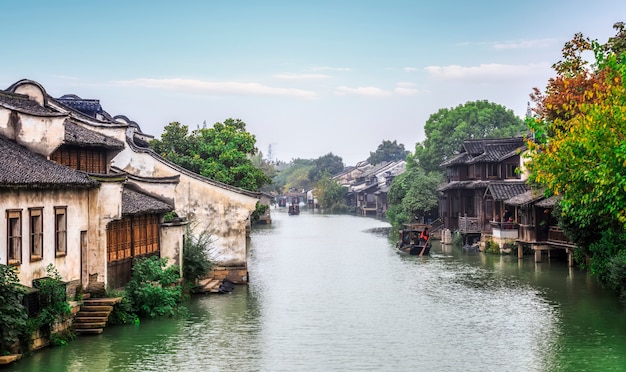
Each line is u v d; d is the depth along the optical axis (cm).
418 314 3177
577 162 2750
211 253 3972
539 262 4897
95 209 2678
